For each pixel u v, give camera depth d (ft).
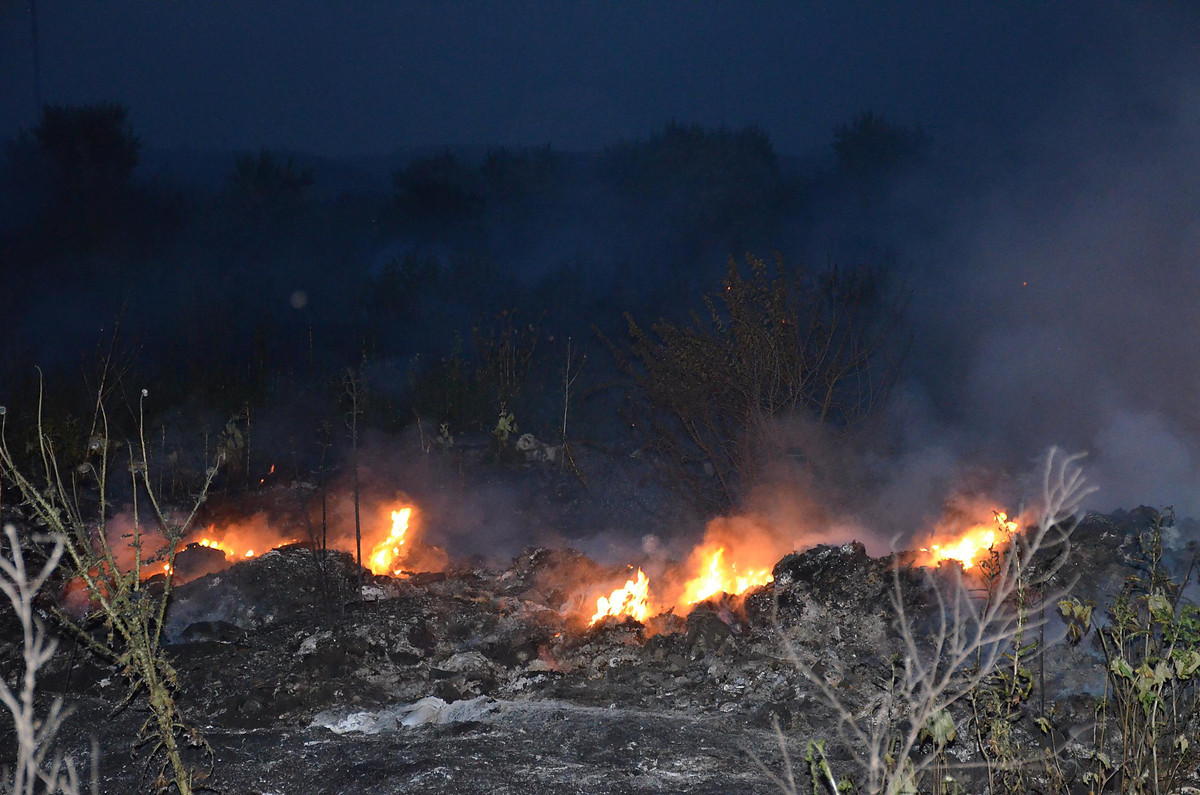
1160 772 9.91
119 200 69.15
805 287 26.17
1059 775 10.09
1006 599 14.42
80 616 15.40
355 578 18.19
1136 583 12.73
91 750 11.55
